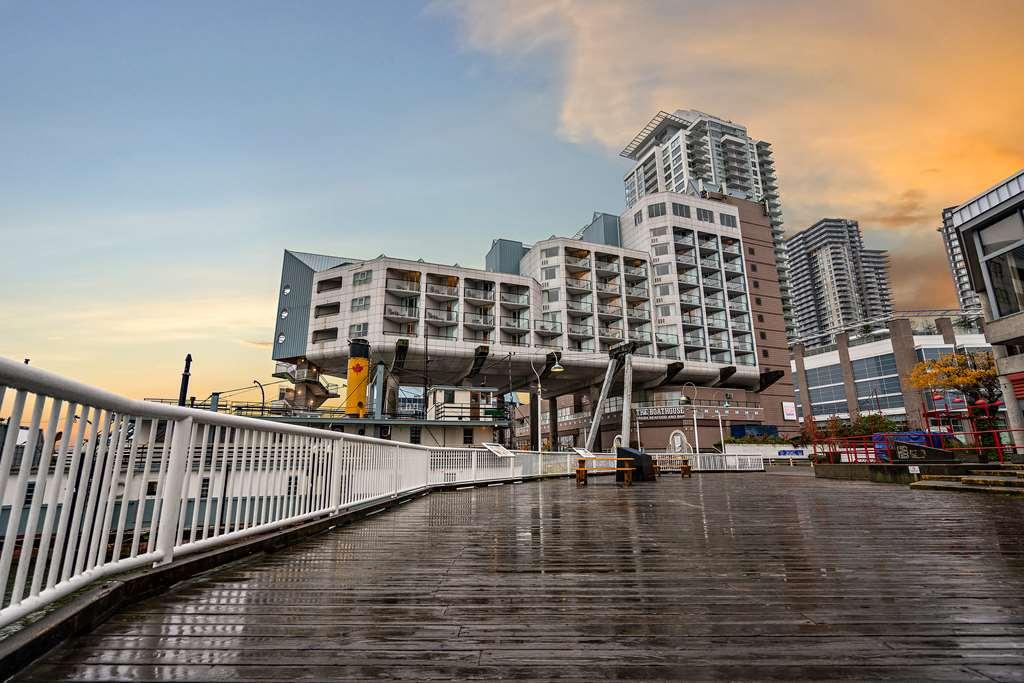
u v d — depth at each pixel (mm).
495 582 3422
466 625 2498
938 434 17016
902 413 61438
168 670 1948
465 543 5125
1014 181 17516
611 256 57562
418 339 45656
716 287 59719
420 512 8273
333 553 4555
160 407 3211
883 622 2518
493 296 50594
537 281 54062
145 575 2996
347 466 7055
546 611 2736
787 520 6934
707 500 10336
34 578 2107
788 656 2078
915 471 14672
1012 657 2072
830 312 186375
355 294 47062
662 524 6633
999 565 3916
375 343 44688
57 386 2191
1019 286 17797
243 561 4148
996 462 14625
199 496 3705
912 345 61688
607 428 55469
